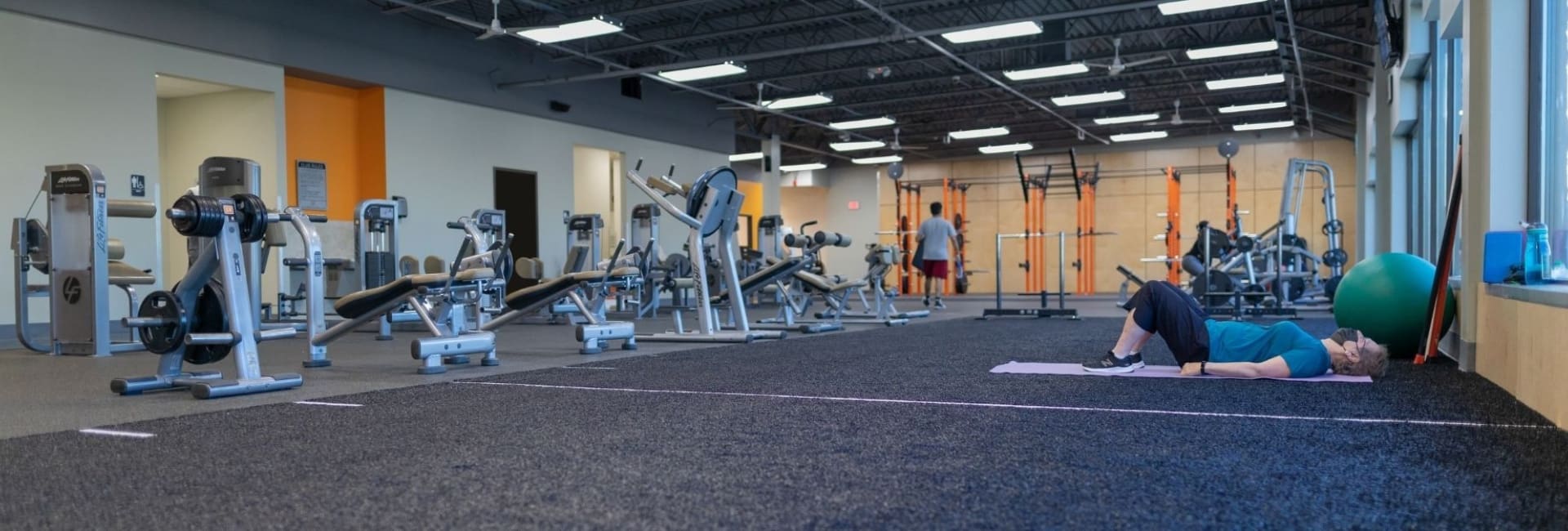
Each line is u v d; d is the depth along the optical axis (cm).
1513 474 200
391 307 451
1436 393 326
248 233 373
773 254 1156
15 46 688
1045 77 1089
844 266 2039
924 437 248
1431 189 703
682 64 1012
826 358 480
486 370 439
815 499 183
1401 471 202
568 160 1193
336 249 947
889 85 1239
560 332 719
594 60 1121
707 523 167
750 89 1317
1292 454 221
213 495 190
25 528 167
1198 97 1392
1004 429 260
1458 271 539
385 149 968
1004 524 164
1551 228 371
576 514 173
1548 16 373
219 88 862
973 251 1889
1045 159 1823
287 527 166
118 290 750
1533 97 374
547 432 259
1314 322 751
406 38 987
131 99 761
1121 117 1400
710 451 231
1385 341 456
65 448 243
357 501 184
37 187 701
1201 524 162
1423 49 700
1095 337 603
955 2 901
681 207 1378
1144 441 239
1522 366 306
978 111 1480
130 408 321
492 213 752
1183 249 1708
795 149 1828
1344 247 1593
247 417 293
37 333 706
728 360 473
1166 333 386
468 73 1056
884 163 1975
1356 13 961
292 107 923
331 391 361
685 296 975
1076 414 285
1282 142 1641
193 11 800
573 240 1012
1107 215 1762
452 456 227
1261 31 1043
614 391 350
